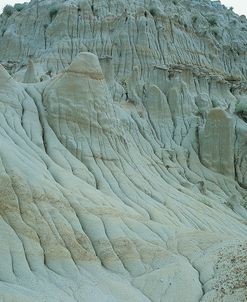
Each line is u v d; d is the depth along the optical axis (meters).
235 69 79.19
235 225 46.25
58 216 32.38
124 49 66.44
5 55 72.25
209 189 55.56
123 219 35.44
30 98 44.59
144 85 61.56
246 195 56.59
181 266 31.59
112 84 59.81
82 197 35.44
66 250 31.09
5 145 35.75
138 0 73.31
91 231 33.19
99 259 32.09
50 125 43.50
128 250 32.94
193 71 69.62
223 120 59.22
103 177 41.88
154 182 45.78
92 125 44.09
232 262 31.69
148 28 68.44
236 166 59.53
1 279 28.00
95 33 68.31
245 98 72.81
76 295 28.45
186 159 57.75
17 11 77.38
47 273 29.39
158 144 57.19
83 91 44.47
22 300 26.05
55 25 69.50
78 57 45.41
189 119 61.91
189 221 42.12
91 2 70.88
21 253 29.55
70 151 42.56
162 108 60.62
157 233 35.75
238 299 28.00
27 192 32.16
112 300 28.75
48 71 62.44
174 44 70.69
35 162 37.62
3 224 30.34
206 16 84.88
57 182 36.53
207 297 29.22
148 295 29.92
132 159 46.22
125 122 54.22
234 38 85.50
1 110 41.81
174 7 75.62
